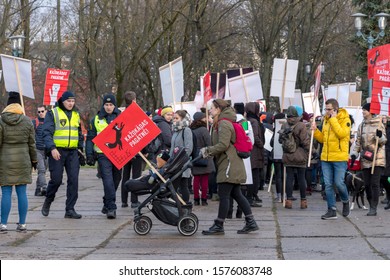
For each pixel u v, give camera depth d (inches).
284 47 2765.7
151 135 604.7
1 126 583.8
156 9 1969.7
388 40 1881.2
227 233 597.3
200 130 796.0
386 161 753.0
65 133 679.1
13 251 515.5
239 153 573.6
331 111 676.7
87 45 1939.0
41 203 833.5
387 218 693.3
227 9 2294.5
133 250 519.8
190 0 2071.9
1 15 2239.2
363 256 486.0
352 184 772.6
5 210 594.9
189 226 586.2
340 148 674.8
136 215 594.6
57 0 2177.7
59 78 1047.0
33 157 603.5
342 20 2822.3
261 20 2265.0
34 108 2837.1
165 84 971.9
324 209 780.0
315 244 539.5
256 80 989.2
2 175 589.6
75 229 621.6
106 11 1904.5
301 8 2327.8
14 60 826.2
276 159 840.3
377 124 712.4
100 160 690.8
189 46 2250.2
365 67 1947.6
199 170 797.9
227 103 577.3
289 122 772.6
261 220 684.7
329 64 3029.0
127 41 1977.1
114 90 2566.4
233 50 2701.8
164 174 590.2
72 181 690.2
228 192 581.9
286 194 785.6
